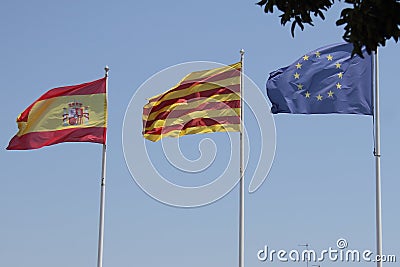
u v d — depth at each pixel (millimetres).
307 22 25531
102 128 56375
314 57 52344
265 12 25734
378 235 49438
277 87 52219
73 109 56594
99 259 55312
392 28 23953
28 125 56312
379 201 49844
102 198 55688
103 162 56031
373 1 23859
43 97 56688
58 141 56250
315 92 52094
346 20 24391
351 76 52062
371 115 51781
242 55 55125
